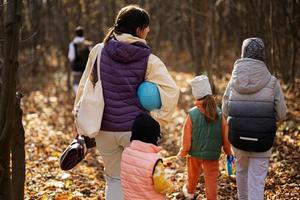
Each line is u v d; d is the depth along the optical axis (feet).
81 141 23.89
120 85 22.57
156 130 21.53
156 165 21.02
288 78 59.31
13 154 23.16
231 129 26.04
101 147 23.44
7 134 21.21
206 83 28.37
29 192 32.94
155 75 22.63
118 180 23.63
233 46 84.33
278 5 56.03
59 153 44.37
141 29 23.03
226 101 26.81
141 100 22.48
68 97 73.51
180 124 55.83
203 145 28.78
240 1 63.21
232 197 32.17
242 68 25.57
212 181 29.35
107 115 22.72
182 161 41.73
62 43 82.94
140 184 21.17
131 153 21.42
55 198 31.94
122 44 22.38
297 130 44.37
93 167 40.86
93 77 23.06
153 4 102.68
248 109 25.44
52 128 55.62
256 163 25.82
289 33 57.00
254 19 58.65
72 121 59.26
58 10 83.30
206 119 28.48
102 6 87.10
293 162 37.17
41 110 65.16
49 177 37.17
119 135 22.67
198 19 71.10
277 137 43.65
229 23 78.18
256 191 25.66
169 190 21.33
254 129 25.27
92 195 33.19
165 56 119.44
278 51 57.93
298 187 32.50
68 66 77.30
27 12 76.43
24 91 75.61
